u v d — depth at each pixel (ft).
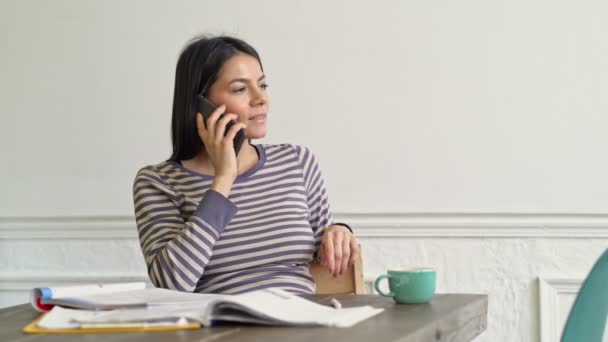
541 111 8.11
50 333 3.05
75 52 9.07
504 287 8.15
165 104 8.90
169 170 5.52
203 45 5.48
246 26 8.71
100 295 3.84
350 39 8.50
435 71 8.32
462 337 3.66
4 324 3.51
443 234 8.26
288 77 8.61
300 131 8.57
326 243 4.89
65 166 9.06
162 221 5.18
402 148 8.37
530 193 8.13
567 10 8.07
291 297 3.59
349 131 8.48
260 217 5.30
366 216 8.41
